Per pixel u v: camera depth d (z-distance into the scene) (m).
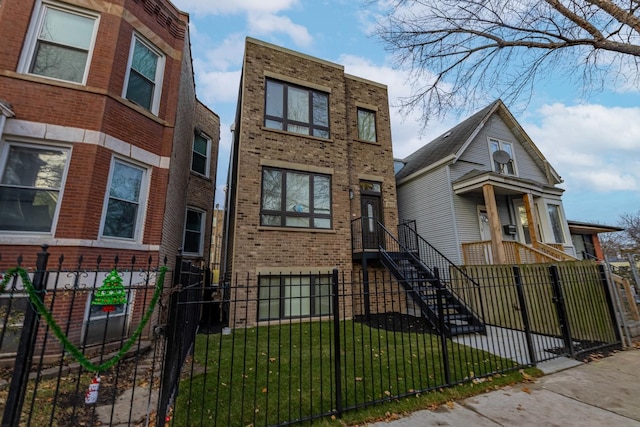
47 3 5.77
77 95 5.62
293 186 9.18
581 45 5.87
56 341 4.74
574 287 6.71
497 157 12.64
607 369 4.80
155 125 6.82
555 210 13.02
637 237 24.94
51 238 5.04
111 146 5.84
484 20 6.17
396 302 10.09
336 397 3.27
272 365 4.68
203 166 12.55
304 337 6.43
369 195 10.97
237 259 8.03
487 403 3.61
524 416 3.30
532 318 7.36
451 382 4.05
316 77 10.35
